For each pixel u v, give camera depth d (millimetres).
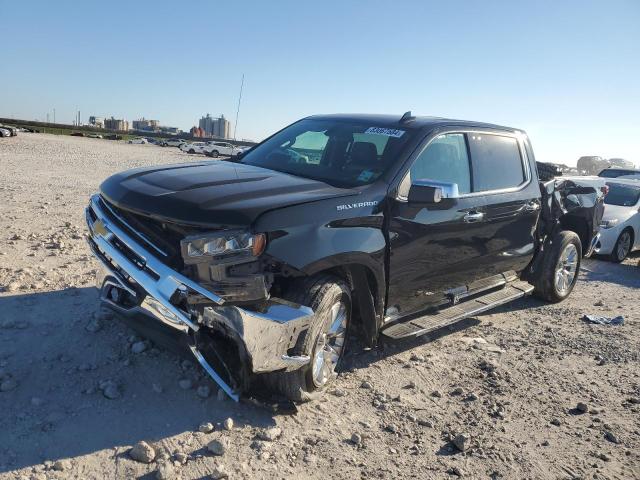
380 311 4309
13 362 3814
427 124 4891
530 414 4109
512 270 6191
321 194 3830
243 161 5098
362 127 4953
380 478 3195
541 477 3367
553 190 6703
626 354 5441
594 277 9172
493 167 5578
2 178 14242
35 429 3162
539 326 6137
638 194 11836
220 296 3252
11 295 5004
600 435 3912
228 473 3027
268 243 3371
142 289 3510
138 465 3010
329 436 3531
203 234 3273
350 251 3789
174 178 3949
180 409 3562
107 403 3508
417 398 4176
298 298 3607
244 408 3682
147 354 4125
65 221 8852
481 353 5180
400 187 4332
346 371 4453
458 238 4918
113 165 23516
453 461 3439
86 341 4215
